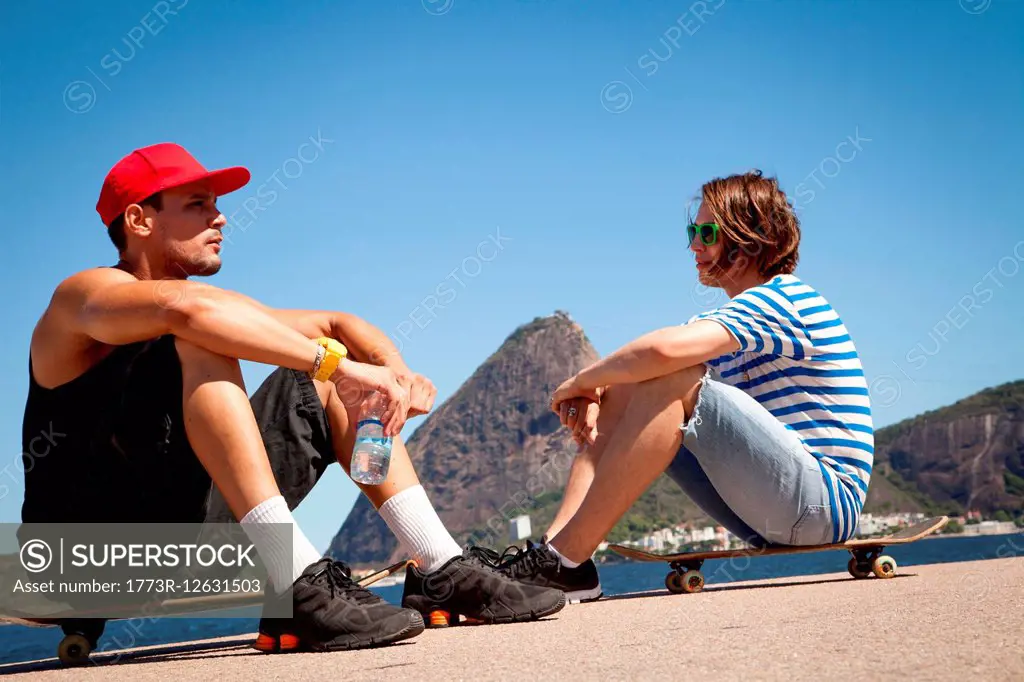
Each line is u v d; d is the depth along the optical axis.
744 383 3.03
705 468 2.76
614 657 1.47
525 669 1.40
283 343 2.03
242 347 1.97
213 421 1.95
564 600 2.27
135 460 2.13
